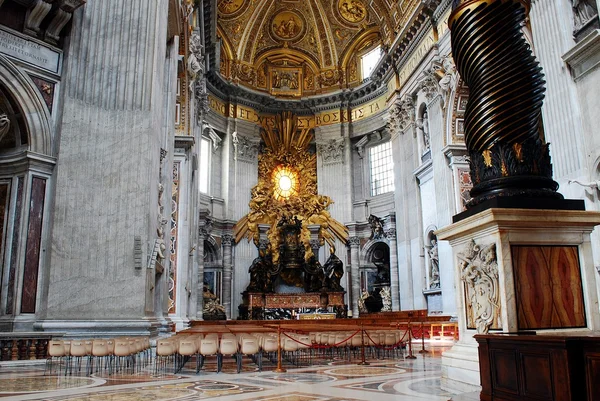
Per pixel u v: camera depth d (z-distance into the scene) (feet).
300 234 87.56
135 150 29.68
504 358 10.41
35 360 24.61
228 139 87.92
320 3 92.07
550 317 12.22
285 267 83.82
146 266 28.40
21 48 29.19
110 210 28.63
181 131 53.47
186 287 48.80
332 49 95.04
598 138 32.78
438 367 23.49
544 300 12.27
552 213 12.59
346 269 87.66
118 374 20.93
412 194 73.05
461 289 14.61
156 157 31.63
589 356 8.57
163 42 34.76
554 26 37.01
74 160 28.94
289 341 23.48
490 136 13.24
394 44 74.64
